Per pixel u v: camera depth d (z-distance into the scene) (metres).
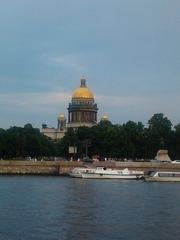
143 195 138.00
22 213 99.25
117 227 84.88
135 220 91.69
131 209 106.19
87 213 99.56
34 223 88.00
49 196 131.38
